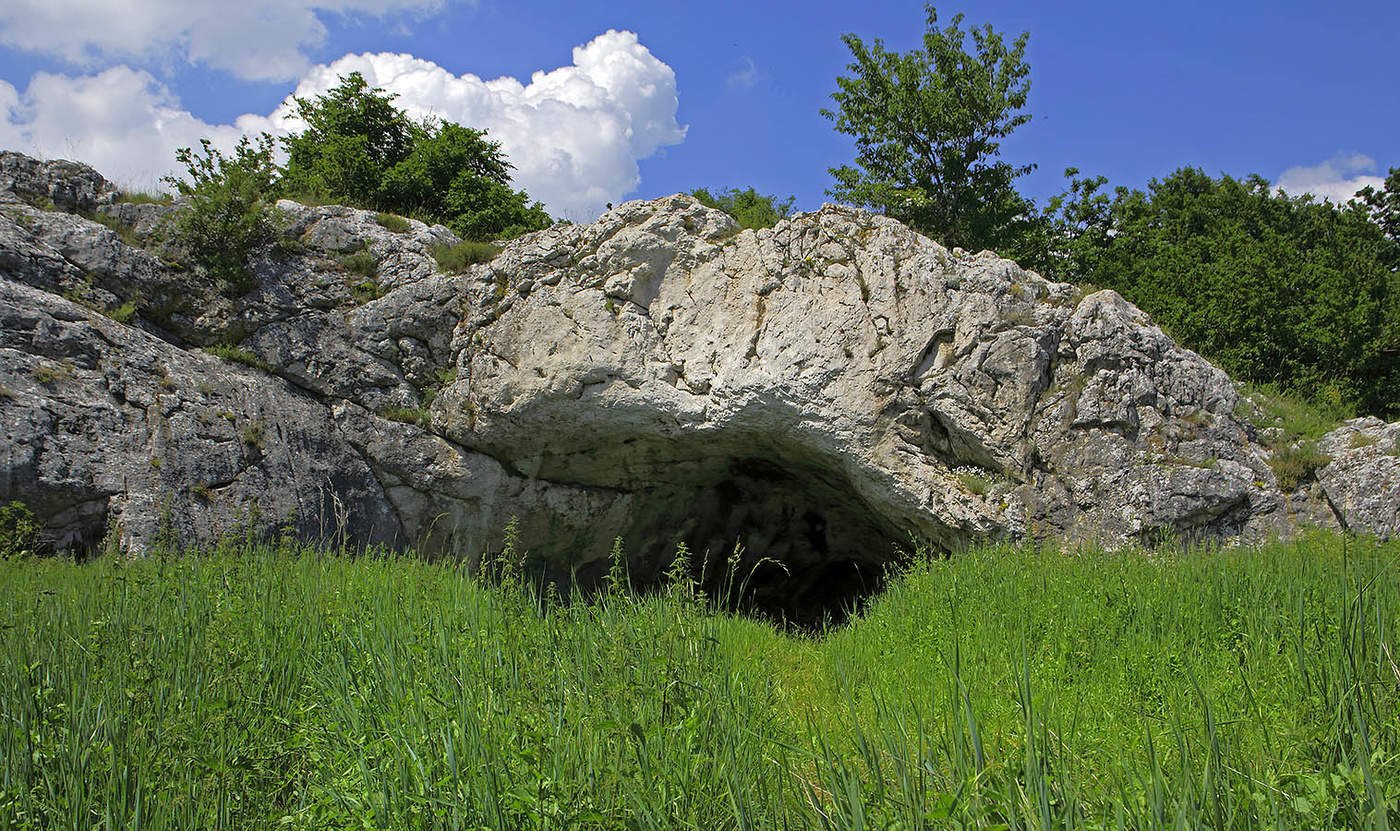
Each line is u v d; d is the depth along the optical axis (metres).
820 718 6.14
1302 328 19.05
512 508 15.04
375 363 14.62
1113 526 11.95
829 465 13.79
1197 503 11.87
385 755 4.48
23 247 12.96
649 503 16.19
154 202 14.87
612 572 8.04
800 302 13.33
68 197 14.26
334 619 6.78
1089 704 6.04
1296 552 9.24
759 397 13.18
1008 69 23.97
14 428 11.42
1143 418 12.34
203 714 5.24
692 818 3.98
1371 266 21.11
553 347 13.99
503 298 14.63
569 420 14.08
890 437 12.81
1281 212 28.16
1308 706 5.06
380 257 15.11
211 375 13.51
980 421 12.52
